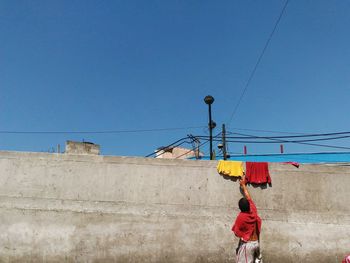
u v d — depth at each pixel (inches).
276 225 313.4
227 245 307.9
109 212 311.3
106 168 320.2
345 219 317.4
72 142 840.3
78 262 301.4
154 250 305.7
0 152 319.9
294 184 322.7
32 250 302.5
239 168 321.7
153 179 319.6
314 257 308.8
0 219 306.5
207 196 317.7
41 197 312.7
